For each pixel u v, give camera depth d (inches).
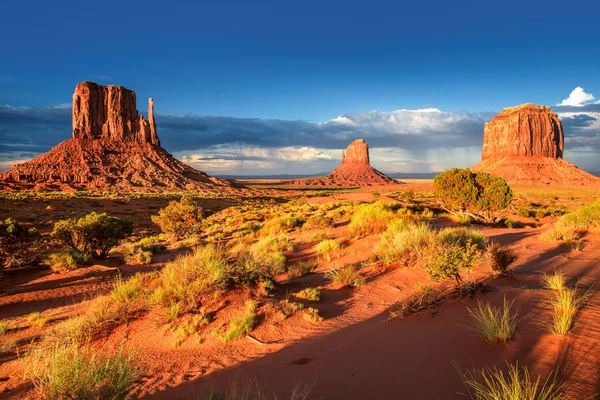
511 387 125.0
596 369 130.8
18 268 577.0
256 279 313.9
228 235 940.6
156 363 211.9
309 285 337.4
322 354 201.5
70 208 2090.3
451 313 226.4
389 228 511.2
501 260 293.4
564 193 4077.3
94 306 302.0
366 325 238.5
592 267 310.5
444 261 269.9
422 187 7022.6
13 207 1898.4
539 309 205.6
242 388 171.5
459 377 146.6
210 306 273.4
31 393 192.4
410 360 173.3
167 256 699.4
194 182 5940.0
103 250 702.5
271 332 240.7
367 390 151.9
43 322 322.0
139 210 2269.9
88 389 148.3
